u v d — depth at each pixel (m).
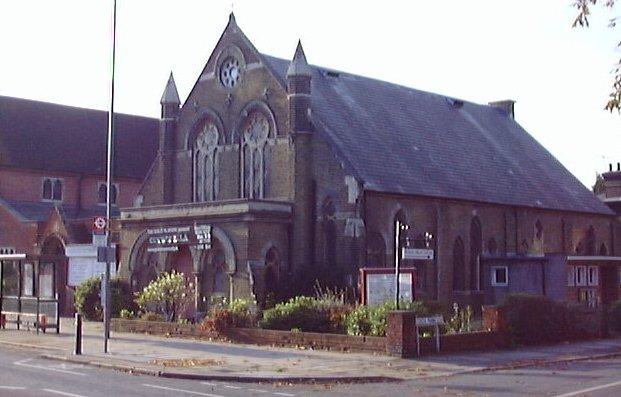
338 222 38.97
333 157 39.44
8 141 58.09
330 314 29.27
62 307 46.69
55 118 62.34
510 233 48.91
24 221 52.62
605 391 18.62
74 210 59.91
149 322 33.03
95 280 41.06
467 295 44.97
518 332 29.06
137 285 42.28
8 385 19.00
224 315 30.09
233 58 44.03
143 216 42.09
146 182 47.62
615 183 65.56
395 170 42.34
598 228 57.50
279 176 41.25
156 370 21.98
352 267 38.09
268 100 42.09
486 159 52.00
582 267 43.00
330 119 42.50
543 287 42.56
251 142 42.97
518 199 49.75
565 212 53.59
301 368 22.66
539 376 21.59
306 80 40.59
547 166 58.03
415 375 21.75
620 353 27.53
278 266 39.06
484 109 60.16
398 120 48.41
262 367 22.81
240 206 37.94
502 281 44.94
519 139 59.38
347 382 20.62
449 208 44.38
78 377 20.81
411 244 41.59
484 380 20.81
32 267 37.00
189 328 31.22
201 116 45.41
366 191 38.84
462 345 26.86
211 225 39.03
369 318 27.45
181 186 46.16
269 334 28.53
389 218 40.44
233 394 18.12
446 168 46.91
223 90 44.47
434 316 26.77
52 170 59.12
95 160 62.53
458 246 45.12
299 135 40.12
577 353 27.27
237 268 37.94
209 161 45.00
